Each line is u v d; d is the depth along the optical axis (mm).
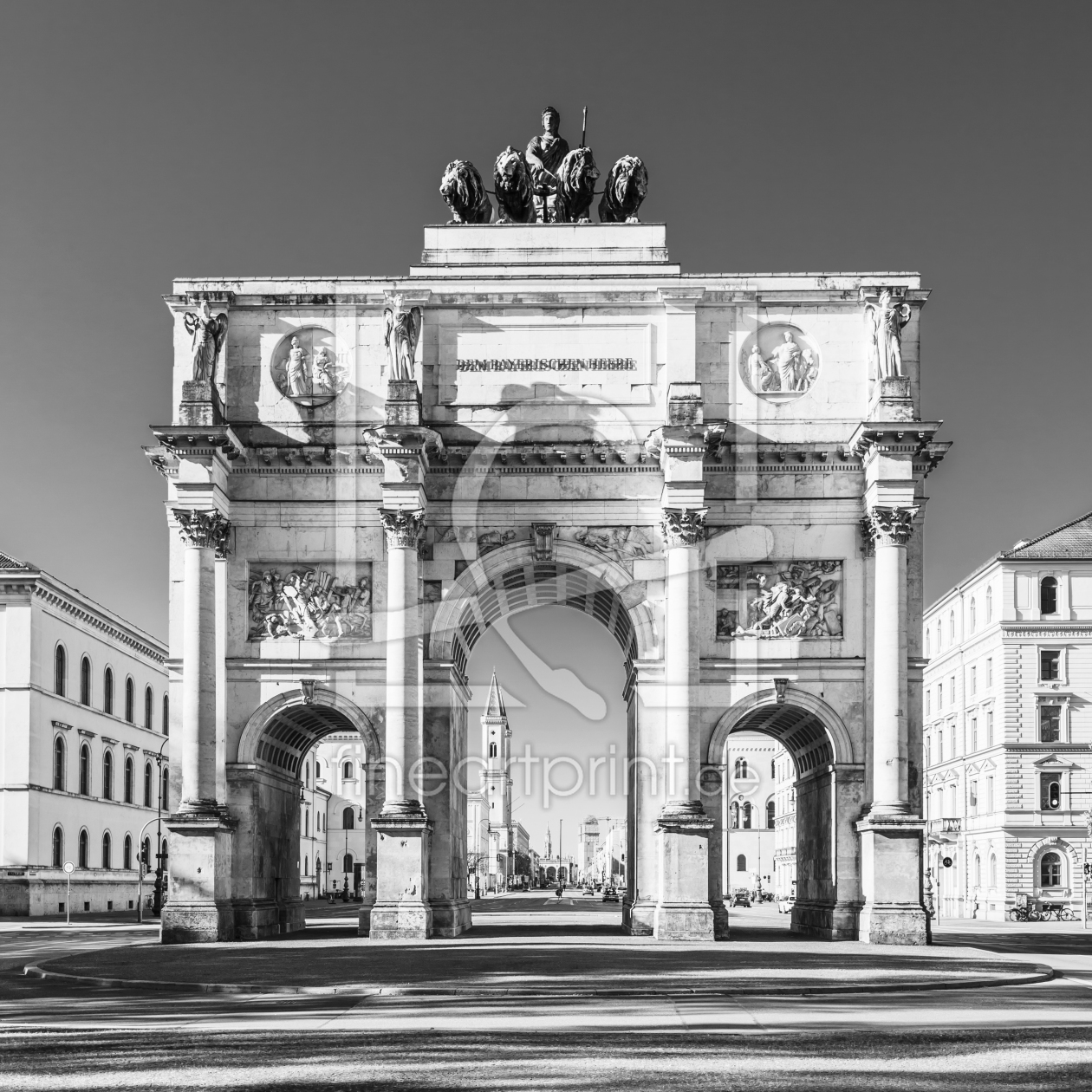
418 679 55594
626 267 59031
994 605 105188
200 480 55500
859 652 56719
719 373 57969
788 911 105375
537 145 62375
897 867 53531
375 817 55844
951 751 116500
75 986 35344
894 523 55156
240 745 56781
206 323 56375
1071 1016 28516
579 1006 29969
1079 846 100562
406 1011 29062
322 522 57625
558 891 181000
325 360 58312
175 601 57188
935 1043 24094
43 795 96438
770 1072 20875
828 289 58156
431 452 56906
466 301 58125
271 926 58406
